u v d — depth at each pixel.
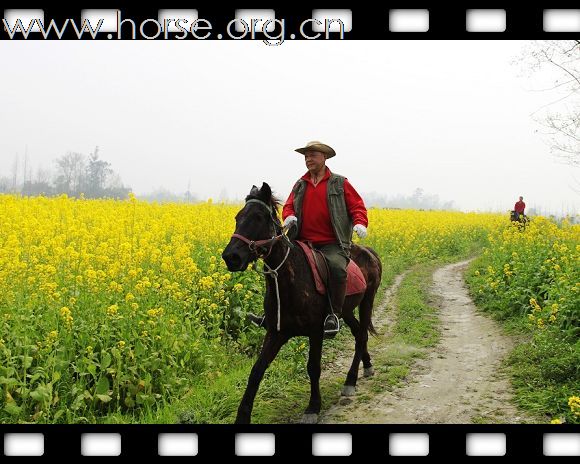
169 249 10.16
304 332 5.57
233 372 7.20
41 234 9.53
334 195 6.04
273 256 5.23
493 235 21.45
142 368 6.27
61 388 5.68
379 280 7.38
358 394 6.50
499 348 8.32
